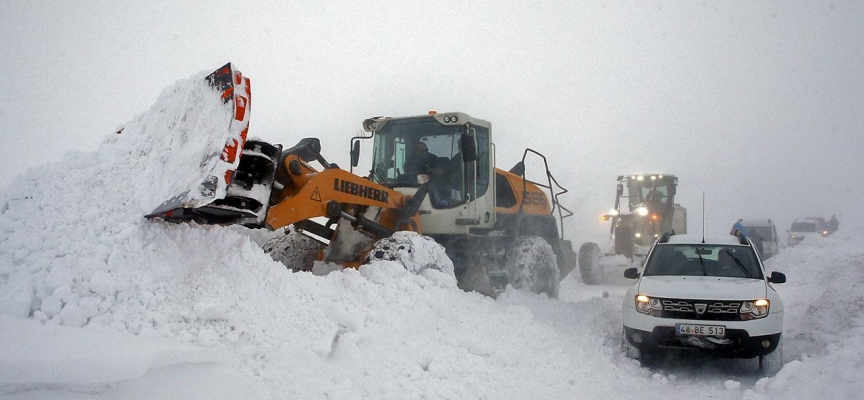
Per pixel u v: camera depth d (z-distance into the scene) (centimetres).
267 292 432
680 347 586
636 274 719
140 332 352
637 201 1653
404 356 454
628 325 617
